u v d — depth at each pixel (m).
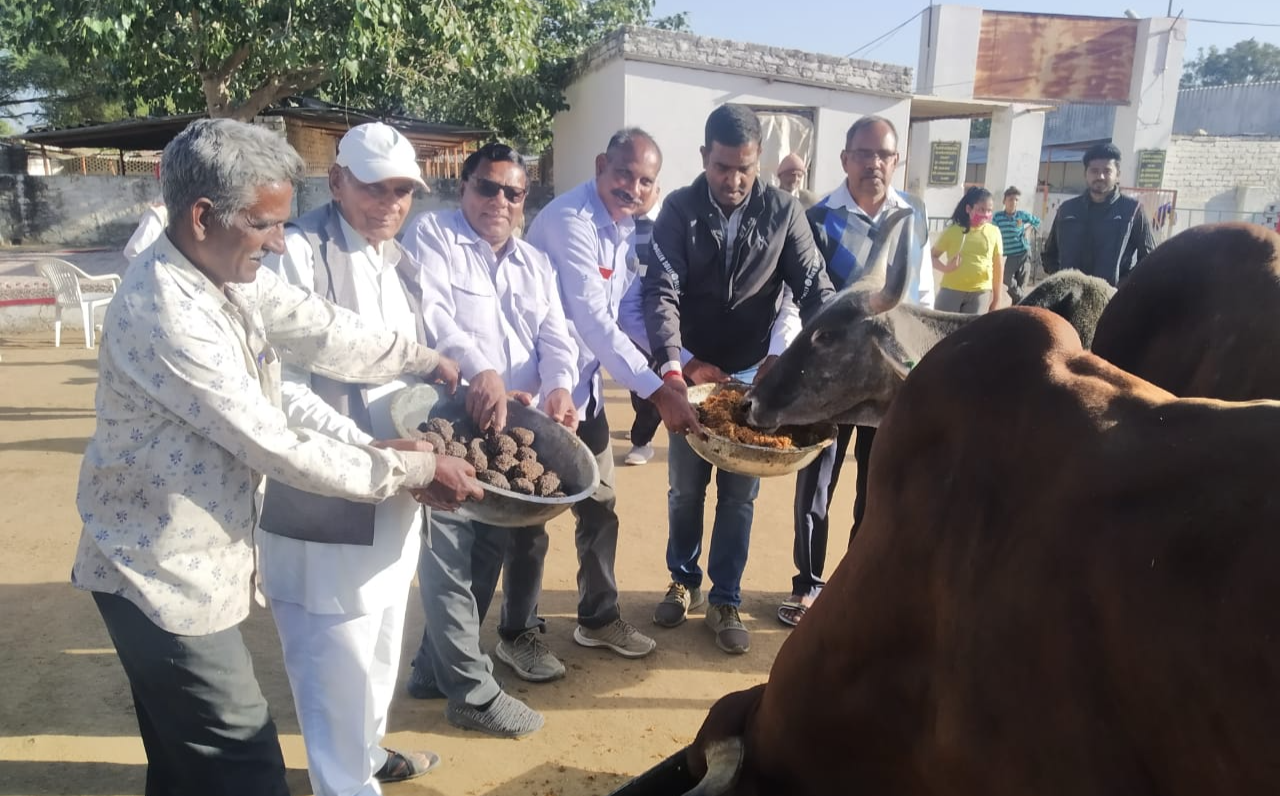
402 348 2.90
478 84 17.20
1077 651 1.40
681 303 4.21
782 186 7.69
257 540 2.74
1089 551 1.41
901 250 3.40
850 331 3.56
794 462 3.41
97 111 27.89
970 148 30.84
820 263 4.19
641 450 7.05
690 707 3.86
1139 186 21.58
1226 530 1.28
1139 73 20.91
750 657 4.28
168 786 2.54
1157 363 2.72
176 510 2.25
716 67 15.30
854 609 1.81
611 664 4.18
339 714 2.72
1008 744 1.50
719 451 3.45
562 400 3.54
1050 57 20.72
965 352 1.74
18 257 14.92
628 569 5.15
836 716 1.86
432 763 3.37
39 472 6.47
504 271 3.62
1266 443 1.33
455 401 3.13
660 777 2.32
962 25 20.33
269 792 2.47
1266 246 2.58
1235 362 2.50
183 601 2.28
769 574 5.18
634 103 15.21
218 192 2.10
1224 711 1.22
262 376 2.45
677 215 4.04
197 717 2.36
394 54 12.05
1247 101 35.03
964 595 1.58
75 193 18.56
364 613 2.70
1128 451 1.44
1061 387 1.58
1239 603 1.22
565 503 2.67
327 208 2.99
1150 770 1.34
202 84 12.76
